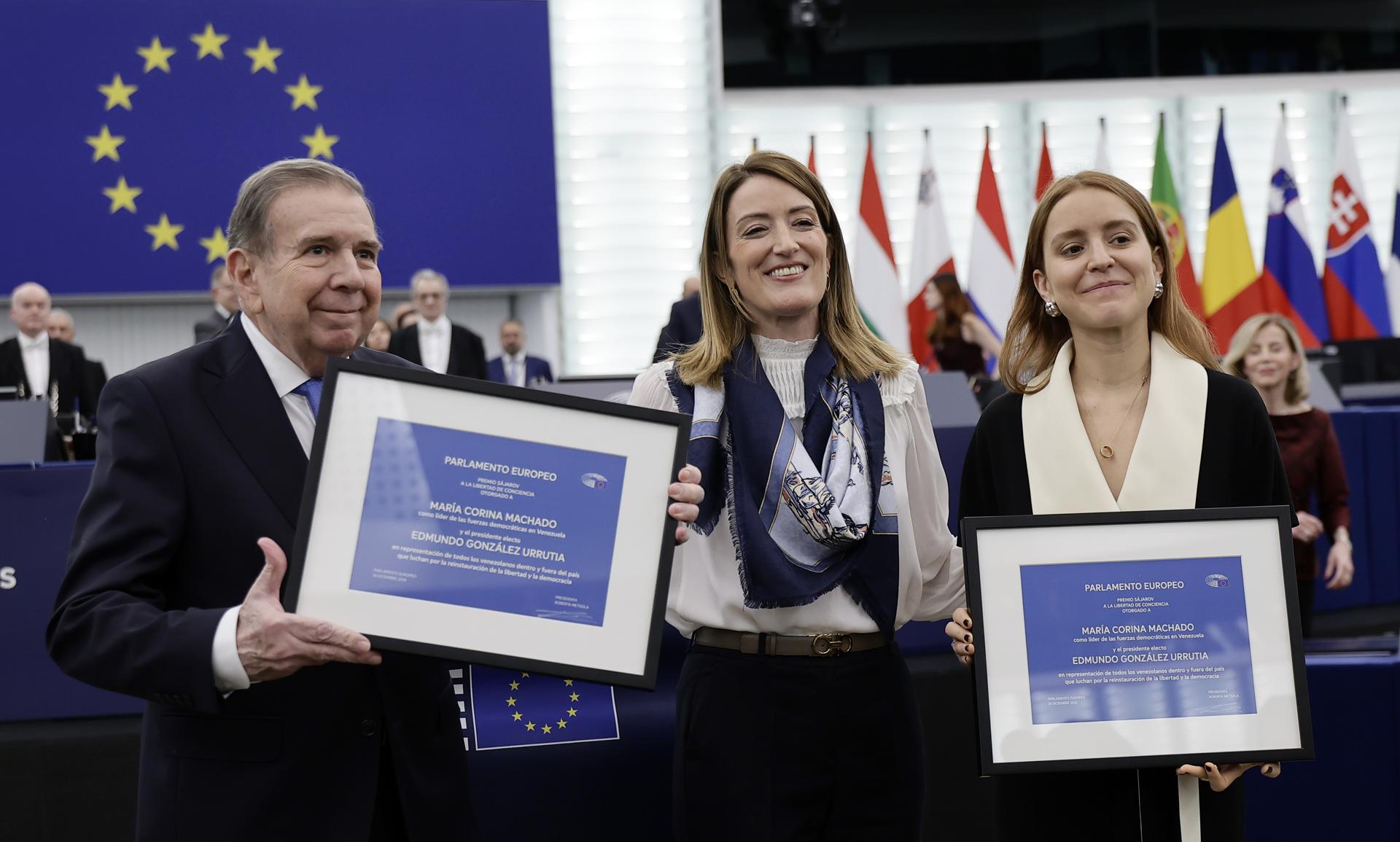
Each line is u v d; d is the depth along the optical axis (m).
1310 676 2.87
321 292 1.77
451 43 11.20
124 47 10.73
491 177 11.28
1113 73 11.92
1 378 7.98
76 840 2.88
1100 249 2.05
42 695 3.02
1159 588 1.94
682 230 11.78
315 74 11.02
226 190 10.92
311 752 1.76
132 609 1.65
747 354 2.25
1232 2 12.02
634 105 11.66
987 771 1.89
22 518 3.04
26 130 10.60
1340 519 4.32
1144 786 2.01
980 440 2.23
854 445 2.19
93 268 10.73
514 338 9.53
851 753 2.12
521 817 2.57
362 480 1.74
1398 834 2.84
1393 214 11.84
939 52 11.71
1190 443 2.05
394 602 1.72
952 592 2.36
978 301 9.47
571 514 1.79
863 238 9.53
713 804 2.12
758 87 11.52
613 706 2.69
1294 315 10.05
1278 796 2.88
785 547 2.12
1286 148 10.30
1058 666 1.92
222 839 1.73
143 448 1.75
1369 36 12.28
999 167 12.27
